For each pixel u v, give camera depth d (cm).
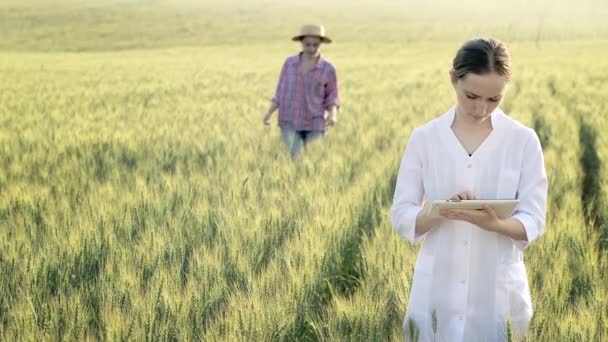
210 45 4484
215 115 1364
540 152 285
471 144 287
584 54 3528
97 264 432
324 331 365
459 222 288
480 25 5344
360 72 2670
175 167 790
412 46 4381
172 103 1648
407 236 290
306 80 842
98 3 6225
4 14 5472
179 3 6344
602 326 347
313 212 531
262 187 634
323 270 433
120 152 868
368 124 1170
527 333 305
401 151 849
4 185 664
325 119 864
